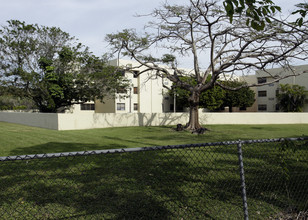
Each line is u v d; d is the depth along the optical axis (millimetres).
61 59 21781
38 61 21719
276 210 3584
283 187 4516
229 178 4996
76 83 22031
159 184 4562
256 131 17609
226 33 14250
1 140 11695
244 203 2939
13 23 20875
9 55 20875
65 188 4305
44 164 5922
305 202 3814
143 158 6484
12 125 22469
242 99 34781
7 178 4836
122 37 14430
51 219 3193
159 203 3729
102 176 4992
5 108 40688
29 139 12133
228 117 25094
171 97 35375
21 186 4402
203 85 17234
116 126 20875
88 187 4363
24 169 5477
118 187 4371
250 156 6996
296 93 31797
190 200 3871
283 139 3291
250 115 25406
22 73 20078
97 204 3664
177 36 16625
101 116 20031
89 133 15547
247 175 5234
